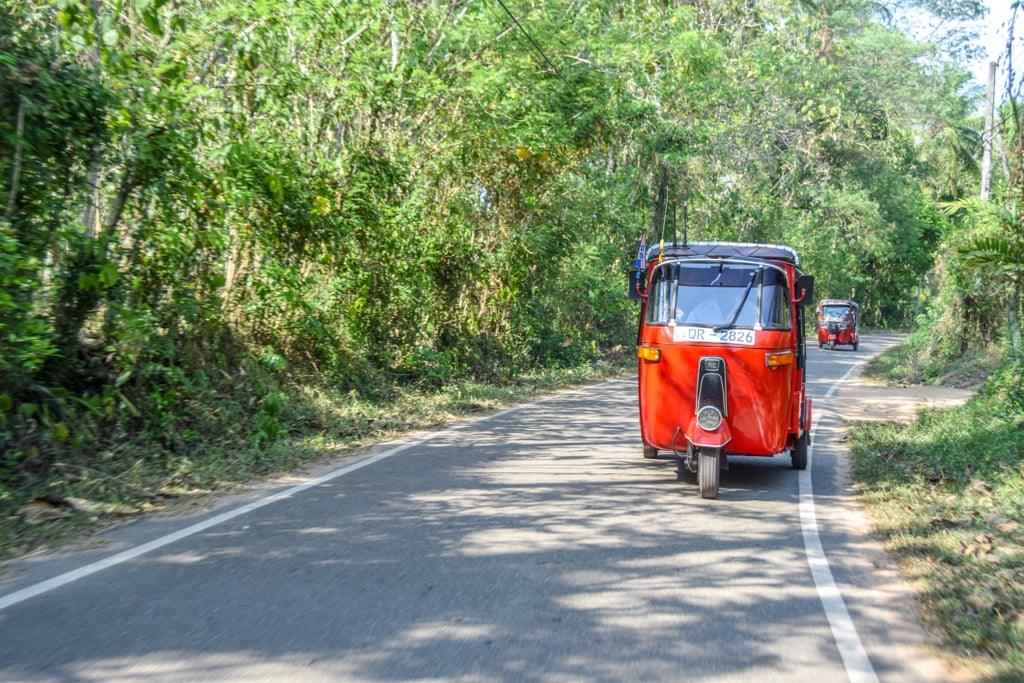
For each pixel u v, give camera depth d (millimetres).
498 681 4477
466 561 6562
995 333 25047
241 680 4379
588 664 4727
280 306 14219
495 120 18109
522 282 22500
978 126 49250
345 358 15836
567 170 22688
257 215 13219
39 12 9703
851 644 5117
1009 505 8516
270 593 5719
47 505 7723
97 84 9469
